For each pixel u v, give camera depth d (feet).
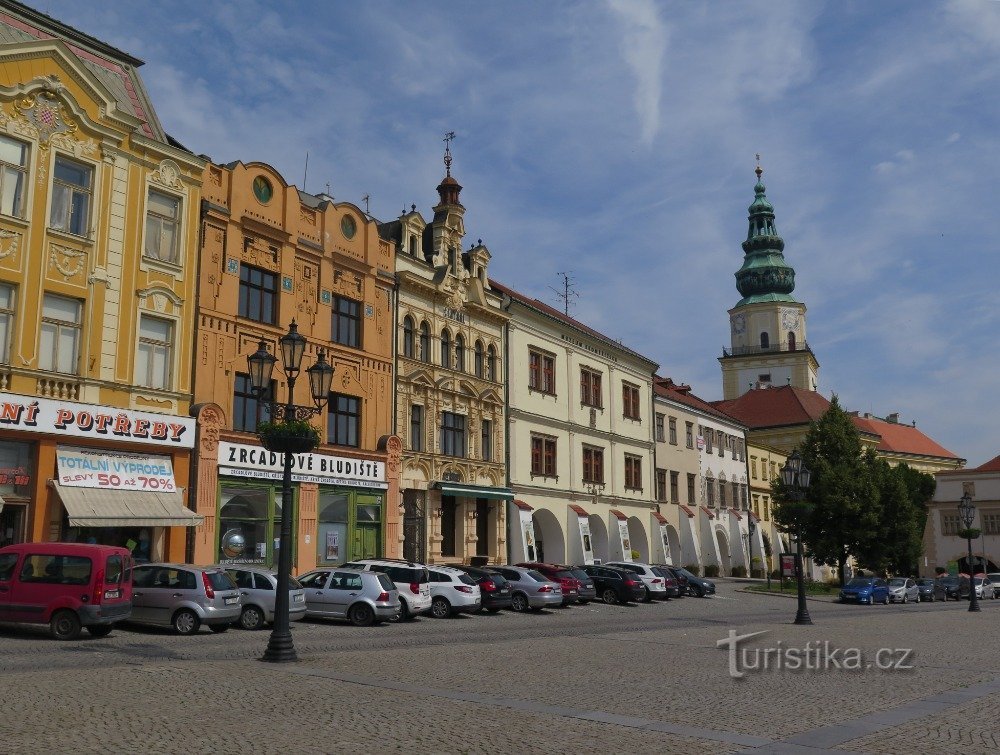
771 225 382.22
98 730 34.32
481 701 43.65
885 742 36.29
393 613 91.40
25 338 88.28
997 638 88.63
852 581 175.73
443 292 145.38
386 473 129.70
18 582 67.46
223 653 61.00
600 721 39.45
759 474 273.95
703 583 161.07
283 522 58.85
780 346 362.74
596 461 186.29
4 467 85.81
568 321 187.83
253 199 114.62
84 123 95.04
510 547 155.53
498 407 157.69
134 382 97.91
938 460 410.52
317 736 34.65
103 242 95.76
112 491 93.20
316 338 121.70
